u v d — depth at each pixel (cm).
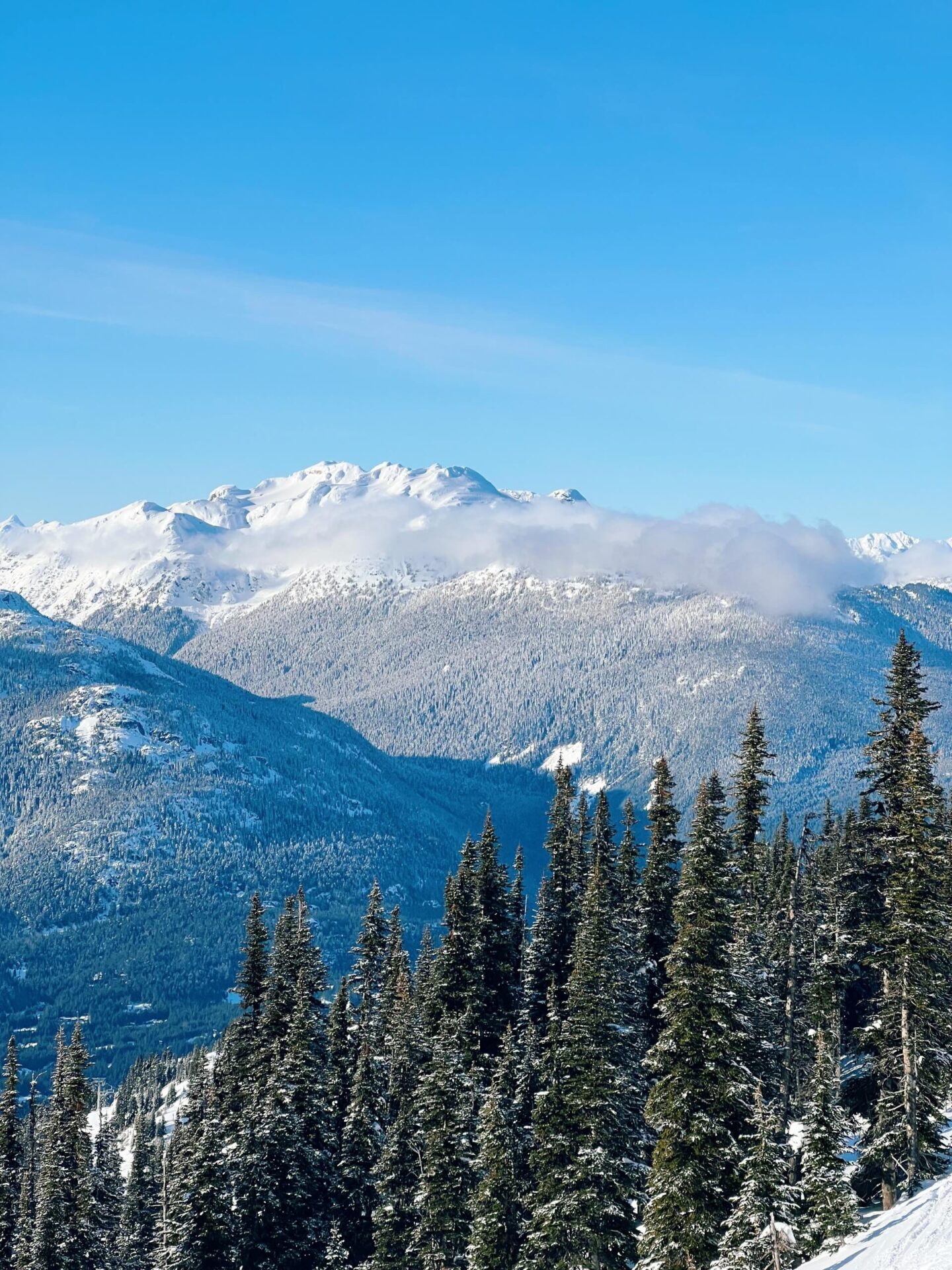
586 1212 5788
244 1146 7719
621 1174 5875
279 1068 7962
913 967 5278
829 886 6794
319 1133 7888
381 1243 7062
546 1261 5919
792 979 6166
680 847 7481
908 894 5362
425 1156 6944
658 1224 5284
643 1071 6256
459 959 8169
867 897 6003
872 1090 5588
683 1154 5297
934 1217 4050
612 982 6181
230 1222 7481
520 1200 6228
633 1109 6134
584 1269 5728
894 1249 3912
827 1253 4619
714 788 5847
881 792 5819
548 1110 6044
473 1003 8000
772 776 6731
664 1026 7125
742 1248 4766
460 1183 6794
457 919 8262
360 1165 7794
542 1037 7562
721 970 5450
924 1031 5316
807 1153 5028
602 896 7250
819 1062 6175
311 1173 7712
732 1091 5225
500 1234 6275
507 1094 6525
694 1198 5200
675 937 7338
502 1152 6347
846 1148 5625
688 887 5566
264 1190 7562
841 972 6266
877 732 5931
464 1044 7756
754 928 6650
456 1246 6725
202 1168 7512
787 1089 6016
